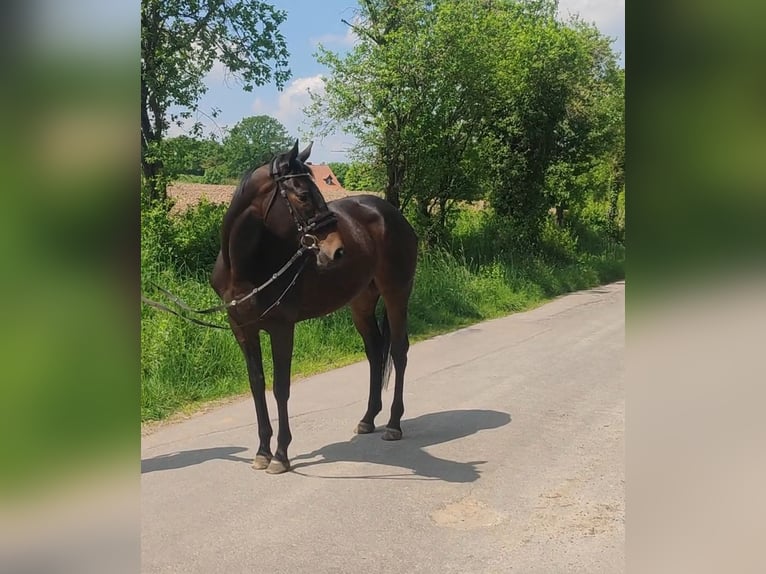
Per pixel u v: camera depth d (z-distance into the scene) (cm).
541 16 1698
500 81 1230
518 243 1462
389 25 1130
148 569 288
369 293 512
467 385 618
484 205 1619
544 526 326
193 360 604
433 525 331
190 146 913
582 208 1950
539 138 1463
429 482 387
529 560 292
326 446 458
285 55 982
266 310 404
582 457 422
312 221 389
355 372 681
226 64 972
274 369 418
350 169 1223
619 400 554
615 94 1716
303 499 365
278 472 404
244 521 338
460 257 1277
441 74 1095
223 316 667
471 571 284
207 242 873
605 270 1647
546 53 1407
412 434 481
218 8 916
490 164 1420
